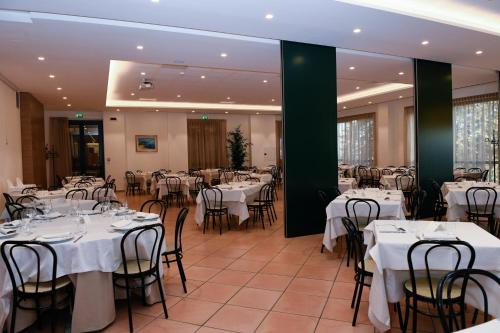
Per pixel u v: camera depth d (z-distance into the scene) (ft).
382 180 28.35
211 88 32.50
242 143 48.96
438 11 16.76
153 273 9.81
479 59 22.93
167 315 9.95
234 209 20.62
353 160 45.85
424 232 8.90
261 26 16.03
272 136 51.01
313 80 18.99
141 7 13.66
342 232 14.99
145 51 18.71
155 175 36.27
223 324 9.45
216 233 19.86
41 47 17.53
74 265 8.84
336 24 16.01
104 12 14.03
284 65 18.24
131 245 10.14
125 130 44.01
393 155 40.29
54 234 9.70
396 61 22.54
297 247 16.76
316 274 13.07
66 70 21.95
